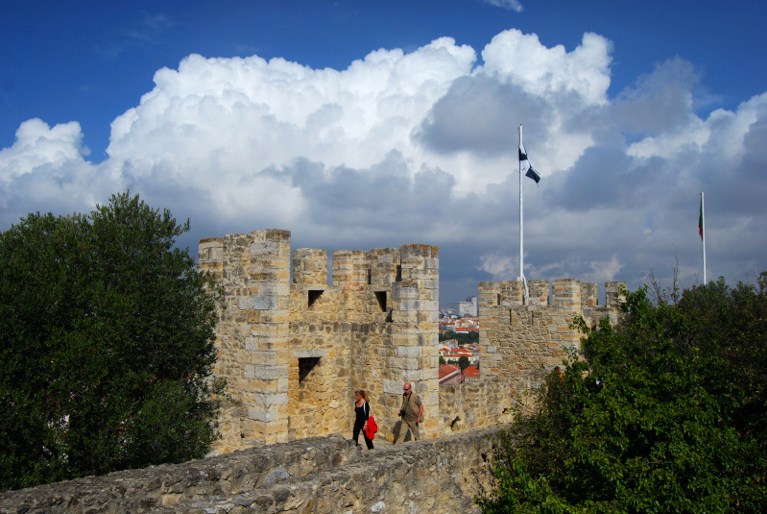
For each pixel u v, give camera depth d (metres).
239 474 8.66
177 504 7.84
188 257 13.09
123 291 11.87
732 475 10.17
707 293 17.09
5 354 9.32
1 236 10.97
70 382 9.80
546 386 12.95
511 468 12.04
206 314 13.12
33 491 7.17
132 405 10.75
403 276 16.80
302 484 8.29
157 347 12.16
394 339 16.75
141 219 12.73
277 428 15.06
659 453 9.85
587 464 10.48
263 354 15.10
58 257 11.16
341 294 19.69
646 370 11.01
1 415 9.02
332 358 17.55
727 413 11.23
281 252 15.39
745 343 13.49
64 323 10.55
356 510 9.02
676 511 9.43
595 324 22.58
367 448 14.84
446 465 11.18
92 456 10.13
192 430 12.04
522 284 24.33
